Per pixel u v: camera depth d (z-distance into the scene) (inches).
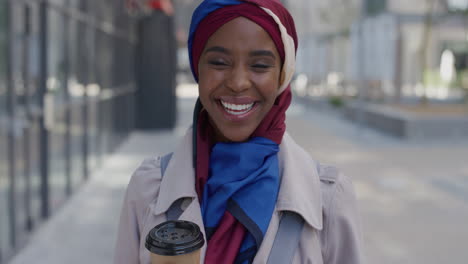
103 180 254.4
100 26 277.1
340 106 636.1
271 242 40.6
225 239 40.6
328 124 523.8
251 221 40.3
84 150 247.6
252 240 40.8
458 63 692.7
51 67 183.8
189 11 534.3
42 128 180.1
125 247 48.0
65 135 209.8
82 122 242.4
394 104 557.3
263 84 39.4
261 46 38.8
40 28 173.6
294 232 41.4
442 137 406.0
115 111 346.0
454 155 334.6
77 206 206.7
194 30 40.7
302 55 968.9
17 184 158.9
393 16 605.9
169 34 457.7
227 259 39.5
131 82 430.3
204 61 40.2
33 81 169.3
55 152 195.8
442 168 290.4
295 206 41.3
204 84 40.2
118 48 353.7
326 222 43.6
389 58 633.0
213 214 41.3
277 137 43.0
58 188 202.5
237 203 40.8
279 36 39.6
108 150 318.7
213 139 45.3
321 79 870.4
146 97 455.8
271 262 39.9
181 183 43.9
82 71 237.6
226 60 39.3
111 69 324.8
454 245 166.4
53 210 194.1
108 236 171.3
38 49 173.0
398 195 229.0
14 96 148.2
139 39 453.1
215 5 38.4
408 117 411.8
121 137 376.8
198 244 33.4
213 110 40.8
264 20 38.6
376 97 636.7
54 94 189.6
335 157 326.3
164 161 48.6
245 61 39.1
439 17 567.8
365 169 287.0
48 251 156.2
